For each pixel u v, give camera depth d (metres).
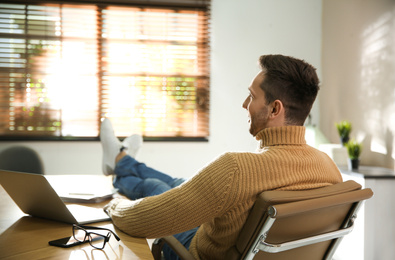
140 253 0.89
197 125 3.74
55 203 1.06
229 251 1.01
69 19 3.59
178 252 1.12
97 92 3.64
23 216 1.20
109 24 3.62
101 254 0.87
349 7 3.27
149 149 3.68
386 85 2.74
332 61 3.61
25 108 3.57
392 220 2.42
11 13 3.50
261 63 1.10
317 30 3.86
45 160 3.55
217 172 0.97
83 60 3.63
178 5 3.67
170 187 1.94
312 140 3.33
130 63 3.68
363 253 2.39
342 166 2.85
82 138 3.57
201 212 0.98
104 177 2.25
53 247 0.90
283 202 0.90
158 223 1.00
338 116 3.48
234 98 3.79
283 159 1.00
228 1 3.77
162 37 3.70
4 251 0.87
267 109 1.08
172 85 3.72
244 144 3.81
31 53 3.57
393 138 2.65
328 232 1.06
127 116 3.67
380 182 2.40
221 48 3.76
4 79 3.56
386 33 2.74
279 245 0.94
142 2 3.63
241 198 0.95
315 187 1.03
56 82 3.61
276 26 3.82
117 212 1.11
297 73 1.05
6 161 2.93
